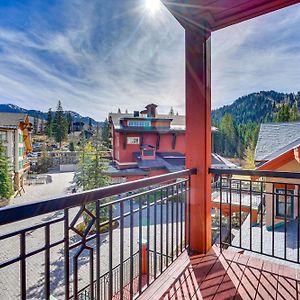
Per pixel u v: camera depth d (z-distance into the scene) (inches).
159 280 76.0
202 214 94.7
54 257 214.7
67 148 1154.7
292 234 176.1
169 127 682.2
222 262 87.3
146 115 732.0
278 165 194.1
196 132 96.4
